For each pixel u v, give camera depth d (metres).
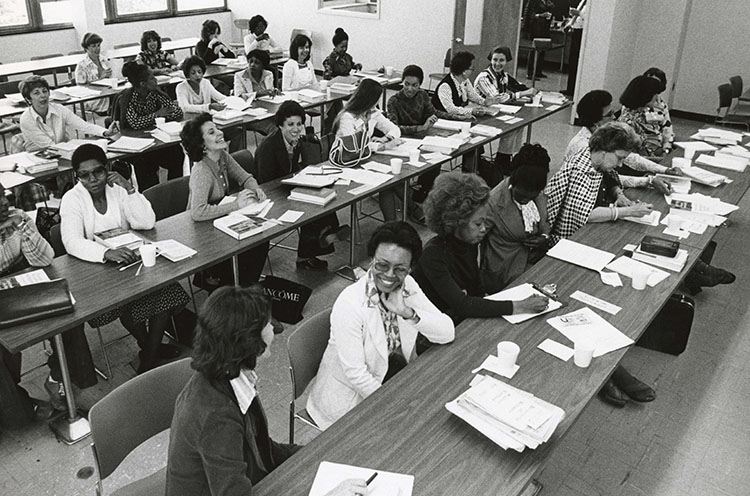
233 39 12.45
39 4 9.63
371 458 1.92
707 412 3.35
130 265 3.15
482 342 2.53
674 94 9.12
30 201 5.16
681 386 3.55
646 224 3.70
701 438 3.16
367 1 11.18
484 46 8.95
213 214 3.69
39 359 3.68
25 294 2.75
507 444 1.92
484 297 2.96
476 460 1.92
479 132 5.54
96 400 3.29
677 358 3.80
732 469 2.96
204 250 3.33
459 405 2.10
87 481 2.82
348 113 4.61
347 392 2.44
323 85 7.18
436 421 2.08
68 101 6.37
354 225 4.69
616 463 2.98
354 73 8.18
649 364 3.74
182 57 11.56
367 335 2.36
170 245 3.33
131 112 5.47
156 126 5.48
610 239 3.50
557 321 2.68
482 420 2.03
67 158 4.67
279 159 4.44
